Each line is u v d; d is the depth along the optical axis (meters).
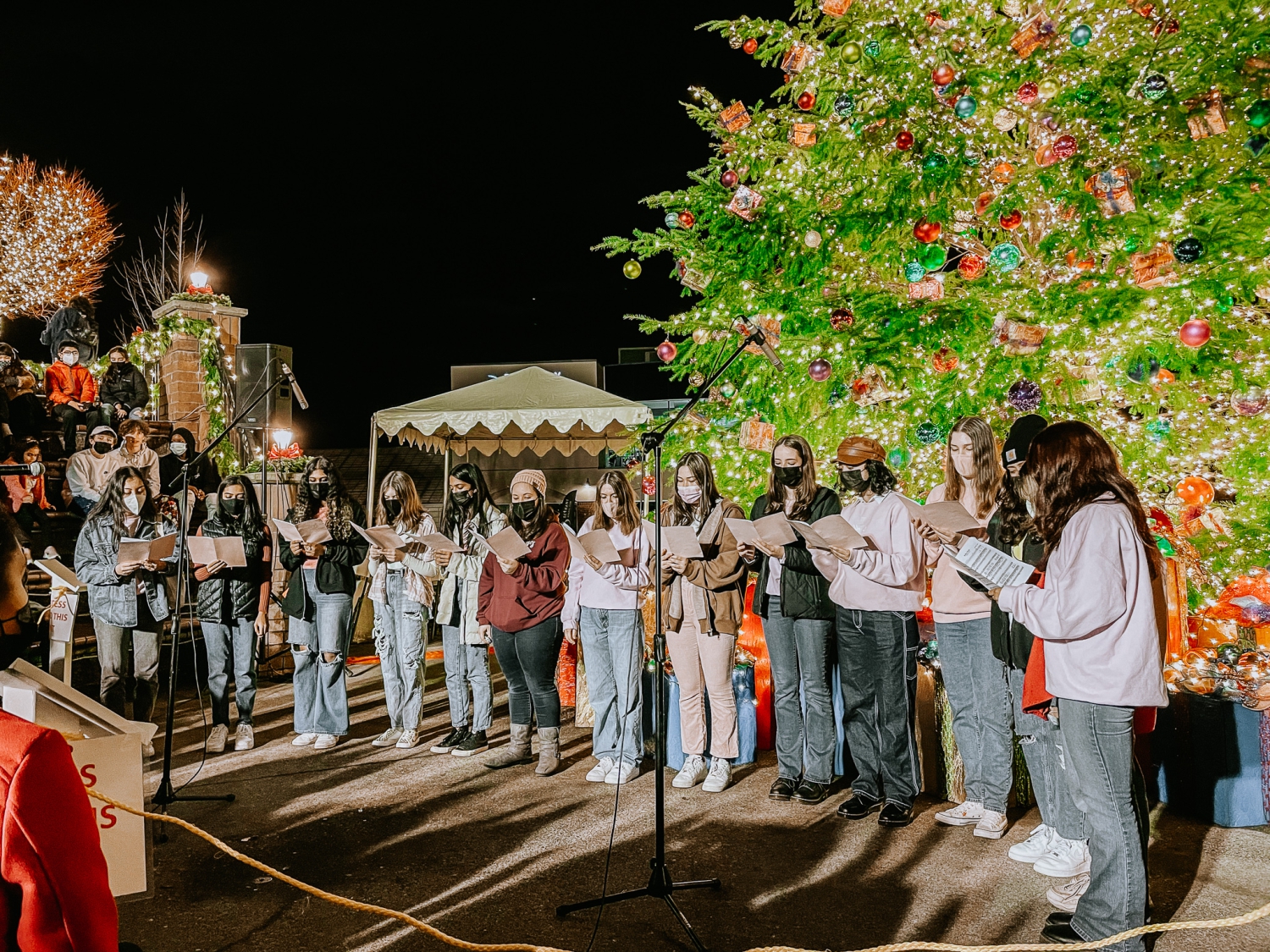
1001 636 3.59
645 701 5.77
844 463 4.41
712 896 3.54
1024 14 6.23
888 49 6.64
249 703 5.96
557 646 5.35
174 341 11.79
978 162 6.43
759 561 4.87
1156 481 5.98
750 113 7.55
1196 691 4.43
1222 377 5.70
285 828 4.45
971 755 4.23
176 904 3.59
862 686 4.42
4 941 1.37
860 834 4.19
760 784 5.03
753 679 5.68
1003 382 5.83
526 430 9.41
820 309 6.62
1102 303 5.41
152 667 5.81
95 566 5.66
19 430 10.16
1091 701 2.73
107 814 2.45
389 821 4.52
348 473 19.69
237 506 5.94
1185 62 5.63
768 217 7.13
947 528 3.35
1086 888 3.04
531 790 4.99
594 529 5.26
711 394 7.18
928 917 3.31
